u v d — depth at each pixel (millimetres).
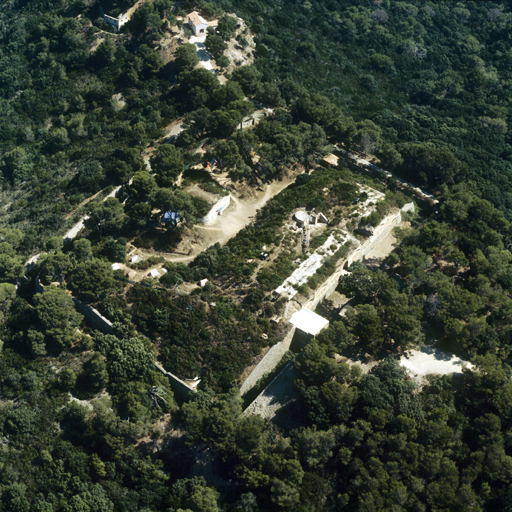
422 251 143125
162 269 136125
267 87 191875
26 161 184875
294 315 125562
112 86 198750
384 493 100000
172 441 114312
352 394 109312
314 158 172125
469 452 107500
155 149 172875
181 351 121688
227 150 160000
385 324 125250
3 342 128375
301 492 103562
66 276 136125
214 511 101938
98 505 104812
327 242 141250
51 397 118812
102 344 122625
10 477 110500
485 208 157500
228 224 152375
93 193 164750
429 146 188250
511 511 103500
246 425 106625
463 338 121875
